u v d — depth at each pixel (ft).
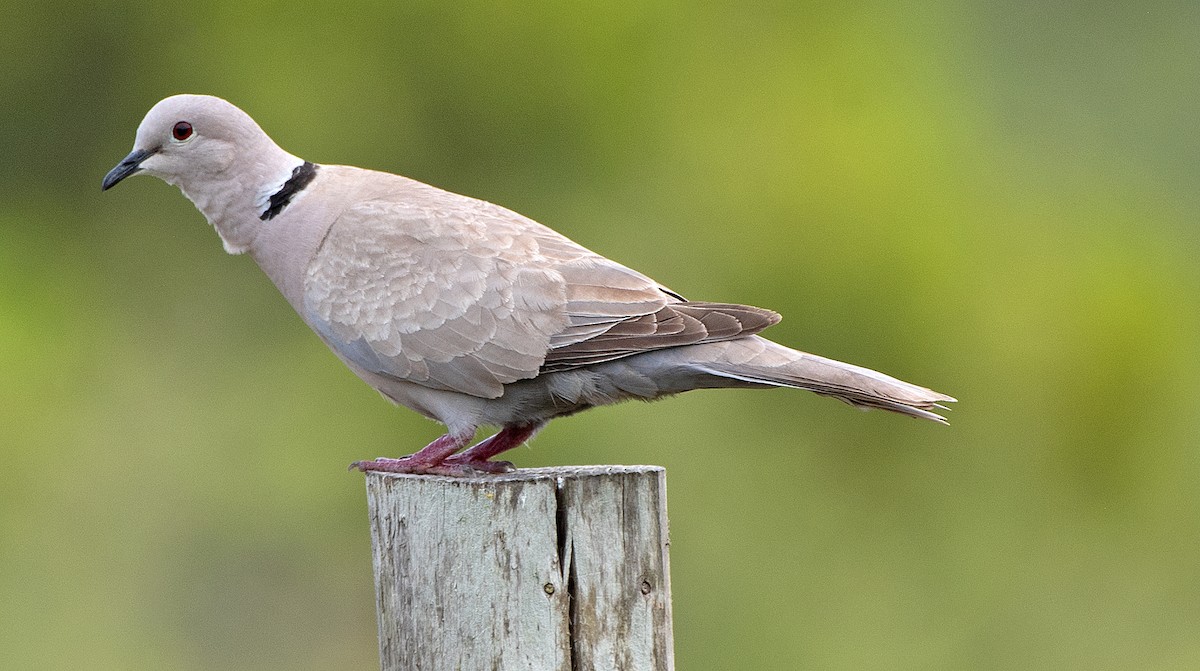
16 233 53.83
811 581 46.57
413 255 24.77
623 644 20.31
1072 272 53.36
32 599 48.44
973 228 52.80
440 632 20.48
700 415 46.19
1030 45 68.85
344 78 51.80
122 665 48.11
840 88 53.21
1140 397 52.34
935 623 47.55
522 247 24.59
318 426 49.01
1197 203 64.64
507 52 52.11
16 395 51.01
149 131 26.53
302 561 48.98
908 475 48.65
